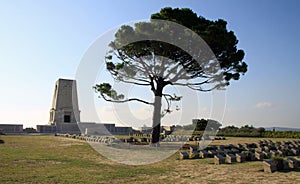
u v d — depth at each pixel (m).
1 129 38.75
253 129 35.16
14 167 10.11
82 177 8.66
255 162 11.59
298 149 15.29
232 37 17.75
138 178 8.67
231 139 28.73
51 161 11.85
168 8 17.52
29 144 20.06
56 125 43.56
